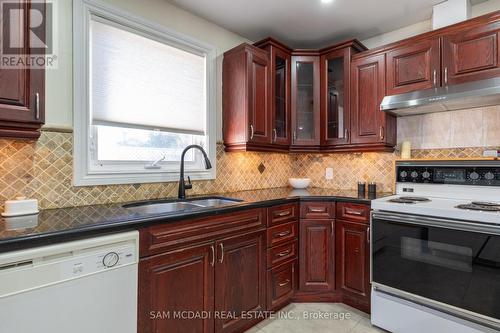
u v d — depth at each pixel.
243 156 2.61
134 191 1.87
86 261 1.09
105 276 1.14
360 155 2.71
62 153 1.55
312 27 2.45
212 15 2.25
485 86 1.71
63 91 1.56
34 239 0.97
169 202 1.92
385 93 2.22
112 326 1.16
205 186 2.29
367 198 2.10
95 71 1.70
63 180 1.56
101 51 1.72
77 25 1.61
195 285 1.49
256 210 1.87
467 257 1.53
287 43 2.78
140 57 1.91
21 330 0.94
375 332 1.85
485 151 1.97
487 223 1.48
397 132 2.47
